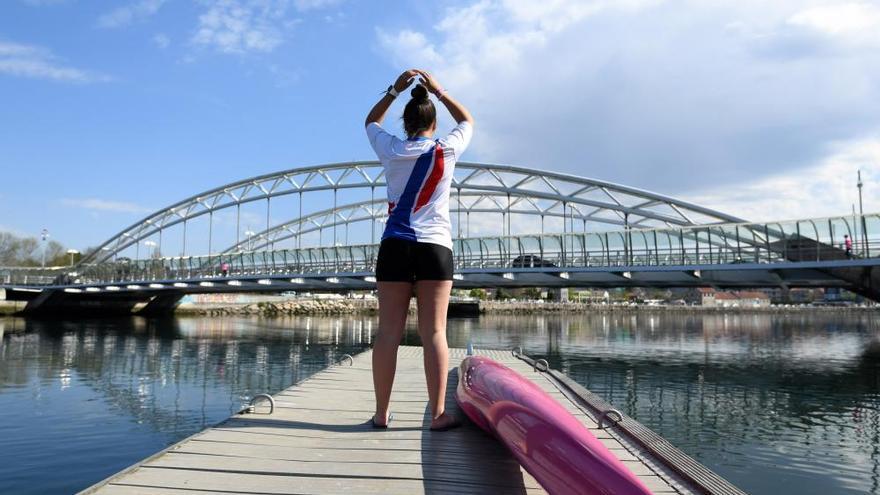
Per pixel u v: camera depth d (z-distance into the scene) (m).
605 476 2.04
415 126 3.38
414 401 4.95
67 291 61.12
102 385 19.89
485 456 3.20
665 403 16.48
